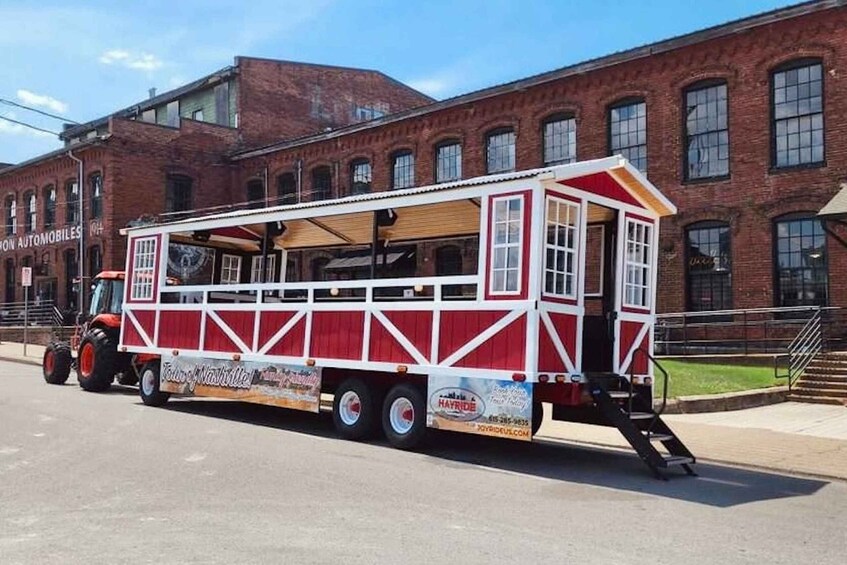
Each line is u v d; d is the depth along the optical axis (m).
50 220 37.62
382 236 15.02
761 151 20.12
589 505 7.87
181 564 5.56
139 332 15.95
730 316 20.47
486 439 12.37
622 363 10.97
